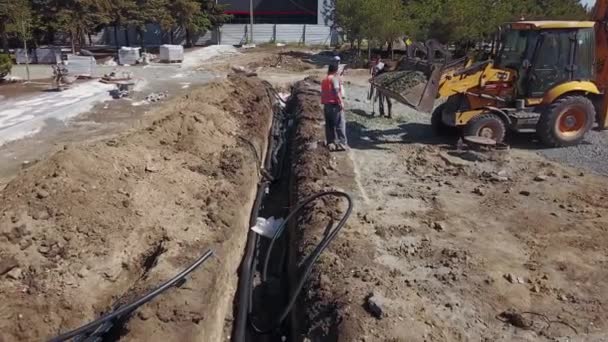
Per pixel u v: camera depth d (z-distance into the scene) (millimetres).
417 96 11000
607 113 11594
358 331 4742
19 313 4828
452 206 8125
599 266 6305
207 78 23328
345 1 27062
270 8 42219
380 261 6227
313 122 12031
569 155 10867
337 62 11258
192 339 4488
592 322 5195
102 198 6207
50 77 22000
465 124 11078
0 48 29312
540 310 5387
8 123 13195
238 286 6426
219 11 38469
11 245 5336
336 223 7027
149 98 17453
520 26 11219
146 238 6055
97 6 28297
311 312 5266
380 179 9344
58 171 6129
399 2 26797
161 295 4836
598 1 11625
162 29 36906
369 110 15633
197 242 6004
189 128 9094
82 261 5520
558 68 10984
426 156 10773
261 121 11938
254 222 7816
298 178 8906
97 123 13867
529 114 11078
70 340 4500
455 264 6270
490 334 4984
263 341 5711
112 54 33000
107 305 5305
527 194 8617
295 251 6605
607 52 11438
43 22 27344
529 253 6629
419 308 5250
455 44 26516
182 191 7102
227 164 8406
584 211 7965
